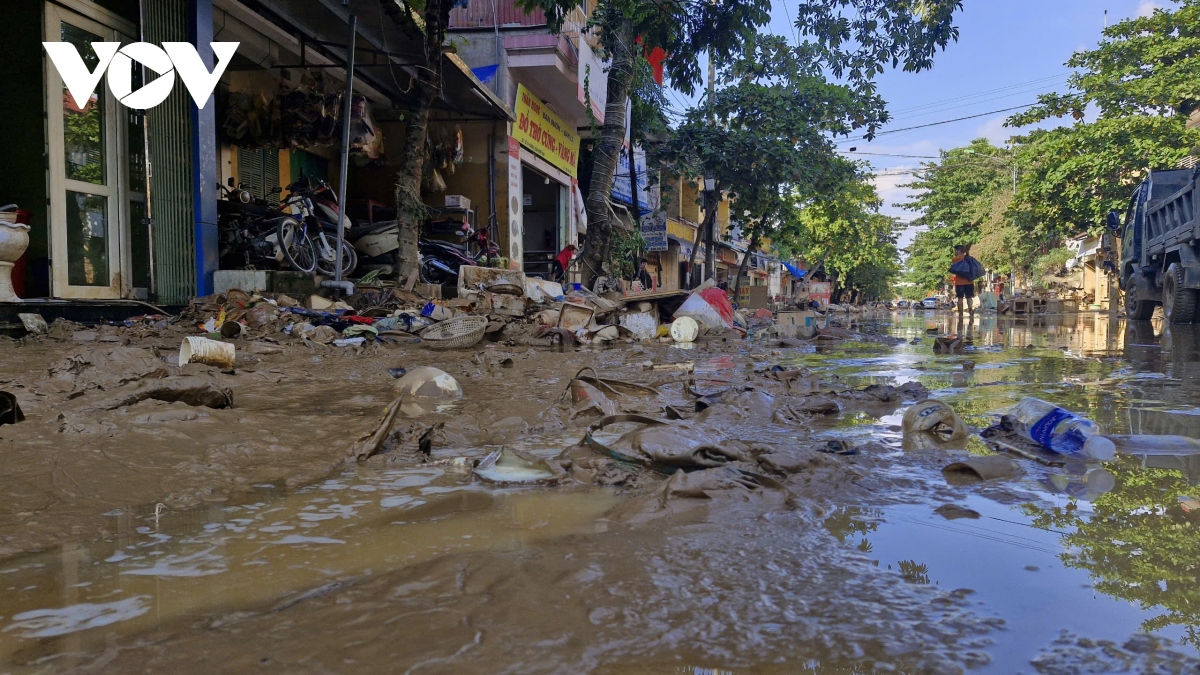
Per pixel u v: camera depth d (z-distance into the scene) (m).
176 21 8.37
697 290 12.30
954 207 55.94
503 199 15.91
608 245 15.04
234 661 1.16
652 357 7.50
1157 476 2.46
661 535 1.80
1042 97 28.42
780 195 23.97
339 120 10.64
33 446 2.55
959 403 4.30
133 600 1.43
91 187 7.86
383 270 11.69
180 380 3.57
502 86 15.66
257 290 8.76
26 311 6.73
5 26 7.48
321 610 1.36
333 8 10.36
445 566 1.57
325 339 7.50
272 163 12.51
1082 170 26.27
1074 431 2.81
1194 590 1.46
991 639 1.24
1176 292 12.05
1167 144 24.06
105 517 1.99
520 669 1.12
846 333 13.06
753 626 1.28
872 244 59.16
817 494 2.21
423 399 4.25
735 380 5.36
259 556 1.68
